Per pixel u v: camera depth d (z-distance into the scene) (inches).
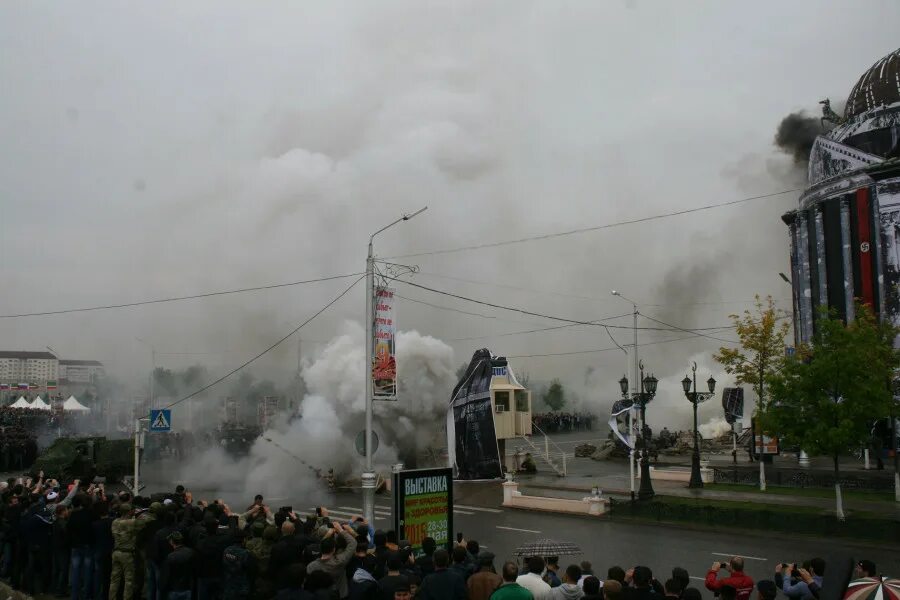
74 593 567.2
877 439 1707.7
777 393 1117.7
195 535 503.5
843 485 1396.4
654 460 2071.9
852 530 949.8
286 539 454.0
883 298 1994.3
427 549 461.1
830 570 371.9
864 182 2085.4
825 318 1152.8
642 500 1217.4
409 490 555.5
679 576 383.2
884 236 2001.7
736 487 1446.9
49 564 623.5
